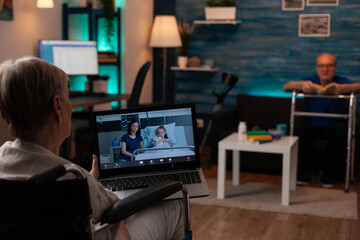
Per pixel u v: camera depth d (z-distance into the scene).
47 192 1.01
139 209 1.13
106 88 4.41
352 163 3.93
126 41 4.84
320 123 4.21
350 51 4.85
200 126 5.46
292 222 2.97
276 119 4.80
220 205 3.29
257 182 3.97
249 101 4.95
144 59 5.38
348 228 2.87
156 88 5.67
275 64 5.12
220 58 5.31
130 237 1.39
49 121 1.08
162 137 1.63
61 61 4.02
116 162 1.59
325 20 4.89
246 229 2.84
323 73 3.99
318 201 3.40
